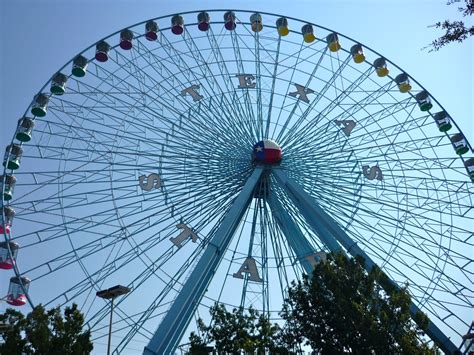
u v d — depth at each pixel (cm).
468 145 4291
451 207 4094
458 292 3794
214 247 3469
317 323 2919
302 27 4584
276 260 3866
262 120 4334
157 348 3011
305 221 3966
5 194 3775
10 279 3525
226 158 4159
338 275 2992
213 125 4234
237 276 3725
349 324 2828
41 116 4069
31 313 2842
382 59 4541
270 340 2939
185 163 4062
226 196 4078
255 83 4397
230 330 2895
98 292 3331
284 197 4066
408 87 4475
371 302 2925
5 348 2638
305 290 3128
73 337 2781
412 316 3181
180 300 3198
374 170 4159
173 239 3775
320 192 4134
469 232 3981
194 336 2941
